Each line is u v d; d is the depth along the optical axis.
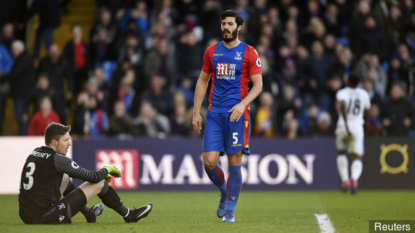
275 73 49.28
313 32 52.00
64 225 20.06
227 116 21.50
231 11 21.47
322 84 49.19
